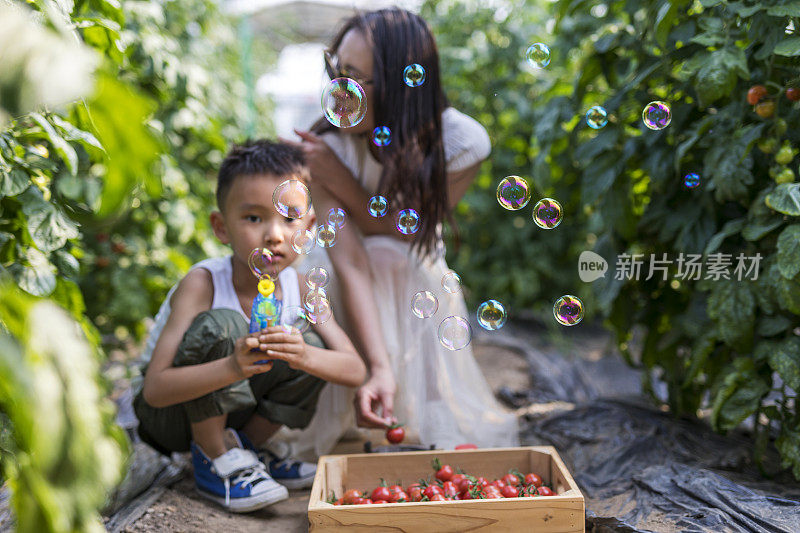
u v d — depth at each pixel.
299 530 1.51
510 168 3.91
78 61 0.58
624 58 2.08
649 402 2.30
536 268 4.02
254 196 1.56
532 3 4.02
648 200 2.19
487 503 1.30
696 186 1.86
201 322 1.57
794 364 1.59
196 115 2.73
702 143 1.74
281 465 1.76
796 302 1.53
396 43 1.83
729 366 1.73
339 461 1.57
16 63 0.56
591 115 1.88
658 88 2.05
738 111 1.70
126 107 0.62
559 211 1.71
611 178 1.95
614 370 2.93
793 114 1.61
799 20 1.56
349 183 1.94
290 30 7.29
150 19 2.46
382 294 1.95
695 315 1.90
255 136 5.21
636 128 2.03
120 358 3.09
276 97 7.00
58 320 0.67
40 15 0.91
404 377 1.92
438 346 1.97
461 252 4.10
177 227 2.72
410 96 1.84
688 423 2.09
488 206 3.92
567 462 1.89
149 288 2.69
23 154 1.26
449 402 1.97
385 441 1.98
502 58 3.82
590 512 1.50
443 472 1.55
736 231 1.66
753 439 1.97
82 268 2.04
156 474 1.77
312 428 1.88
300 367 1.56
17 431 0.87
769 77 1.61
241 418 1.74
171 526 1.50
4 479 1.06
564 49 2.63
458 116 2.02
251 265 1.54
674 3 1.60
